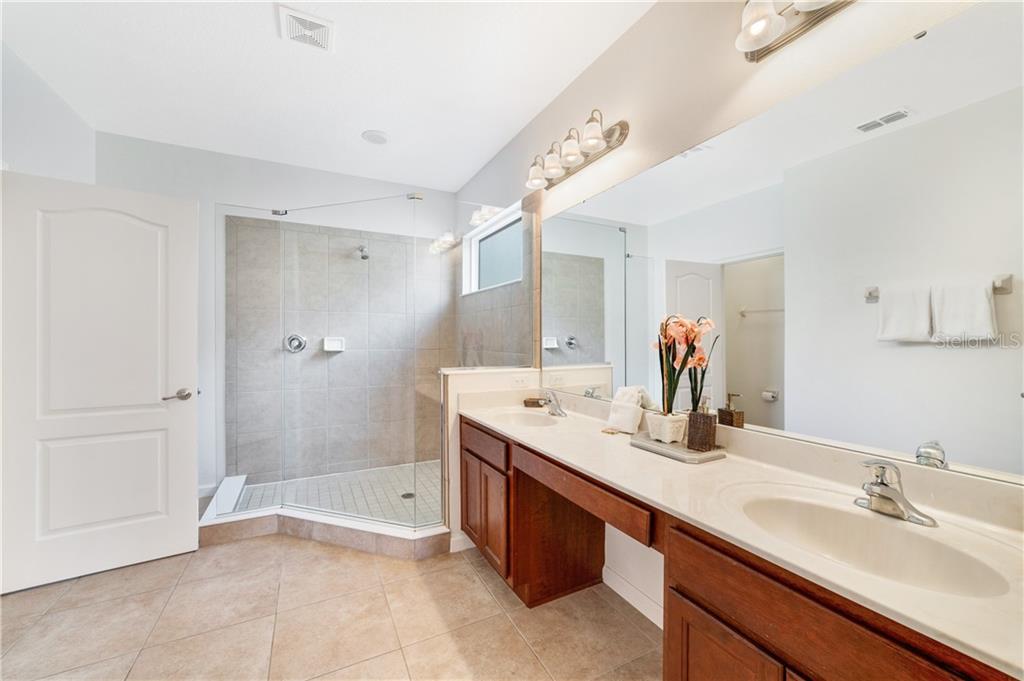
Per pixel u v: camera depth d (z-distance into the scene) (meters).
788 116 1.25
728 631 0.87
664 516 1.05
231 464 3.03
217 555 2.21
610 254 2.00
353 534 2.30
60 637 1.57
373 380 3.39
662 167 1.69
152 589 1.89
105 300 2.05
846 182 1.12
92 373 2.02
